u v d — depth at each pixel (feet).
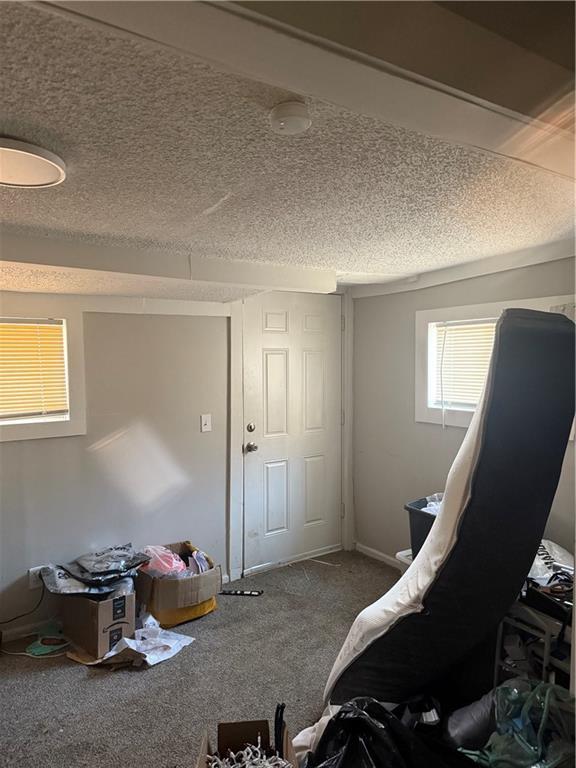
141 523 10.39
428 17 2.31
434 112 2.74
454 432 10.48
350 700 6.03
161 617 9.27
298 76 2.44
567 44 2.54
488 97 2.53
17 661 8.28
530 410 5.13
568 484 8.27
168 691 7.54
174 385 10.66
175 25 2.06
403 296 11.49
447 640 5.80
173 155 4.17
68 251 6.93
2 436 8.85
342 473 13.21
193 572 9.73
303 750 5.93
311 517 12.76
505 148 3.23
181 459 10.82
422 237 7.22
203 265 8.17
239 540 11.59
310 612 9.96
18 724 6.84
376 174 4.66
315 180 4.79
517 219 6.32
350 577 11.57
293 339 12.22
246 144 3.97
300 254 8.16
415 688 6.24
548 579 6.78
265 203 5.46
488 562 5.46
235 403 11.39
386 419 12.16
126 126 3.64
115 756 6.29
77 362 9.53
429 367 10.90
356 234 6.93
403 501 11.81
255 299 11.59
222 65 2.38
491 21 2.42
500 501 5.26
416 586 5.77
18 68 2.88
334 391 12.99
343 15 2.15
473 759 5.16
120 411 10.06
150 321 10.32
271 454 12.01
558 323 5.25
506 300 9.15
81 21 2.10
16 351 9.09
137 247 7.39
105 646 8.23
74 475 9.61
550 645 6.06
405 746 5.03
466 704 6.46
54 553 9.45
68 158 4.19
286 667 8.15
